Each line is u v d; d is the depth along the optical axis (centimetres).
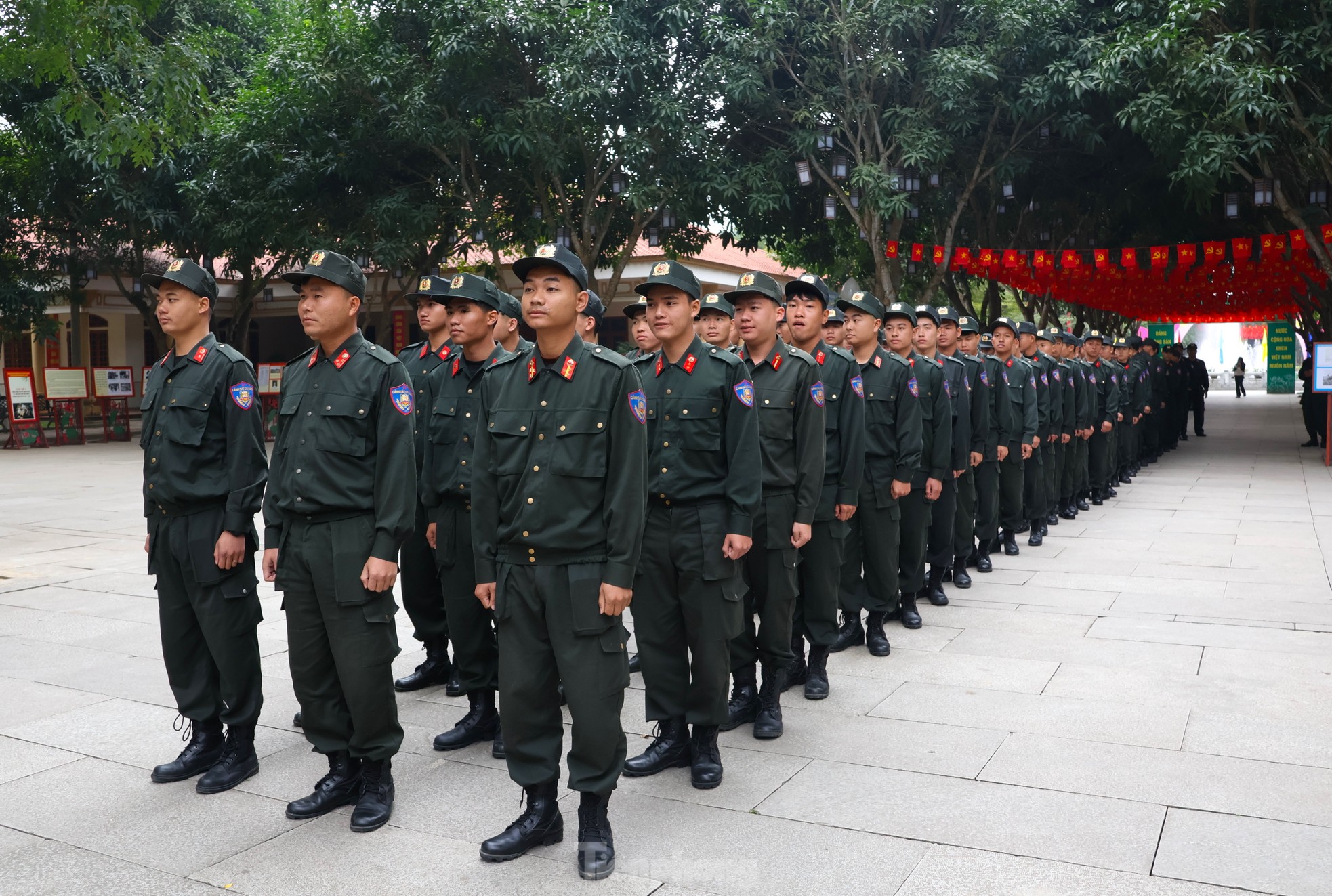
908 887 282
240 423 354
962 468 627
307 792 354
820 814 330
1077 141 1514
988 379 739
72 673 487
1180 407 1761
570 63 1241
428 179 1535
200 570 349
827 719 420
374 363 334
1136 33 1214
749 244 1691
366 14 1389
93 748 393
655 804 341
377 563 322
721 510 356
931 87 1295
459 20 1280
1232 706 425
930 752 381
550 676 307
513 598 305
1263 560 736
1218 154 1118
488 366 325
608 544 300
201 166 1694
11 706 440
